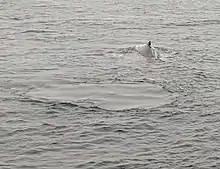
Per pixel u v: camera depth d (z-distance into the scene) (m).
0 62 29.48
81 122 20.89
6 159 17.83
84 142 19.22
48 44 34.50
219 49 33.53
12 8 49.19
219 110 22.34
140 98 23.50
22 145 18.86
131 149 18.70
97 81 26.03
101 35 37.81
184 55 31.72
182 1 56.97
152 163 17.73
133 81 26.08
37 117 21.31
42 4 52.44
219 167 17.56
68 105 22.52
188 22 43.84
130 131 20.14
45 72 27.55
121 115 21.56
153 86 25.20
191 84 25.69
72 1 55.28
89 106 22.42
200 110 22.30
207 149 18.77
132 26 41.56
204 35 38.34
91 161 17.81
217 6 53.72
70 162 17.72
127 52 32.34
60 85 25.28
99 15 46.56
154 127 20.52
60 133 19.91
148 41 35.59
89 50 32.94
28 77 26.55
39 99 23.19
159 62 29.91
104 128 20.36
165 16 46.91
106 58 30.81
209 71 28.00
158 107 22.45
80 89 24.61
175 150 18.67
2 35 36.91
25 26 40.44
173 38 37.09
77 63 29.55
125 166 17.52
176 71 27.97
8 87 24.88
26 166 17.41
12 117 21.28
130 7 51.97
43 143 19.06
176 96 23.88
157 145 19.03
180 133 20.05
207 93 24.41
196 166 17.59
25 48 33.19
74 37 36.88
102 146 18.92
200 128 20.52
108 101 23.05
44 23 41.88
